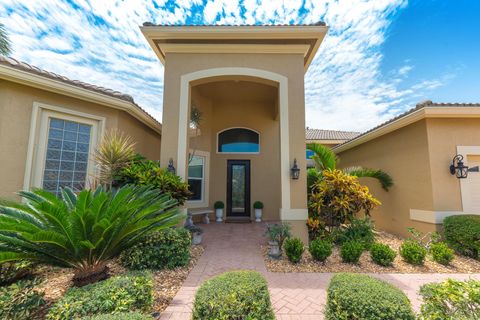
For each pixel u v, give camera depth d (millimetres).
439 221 6277
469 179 6410
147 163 6320
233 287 2410
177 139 6625
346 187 6445
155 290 3787
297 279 4316
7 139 5043
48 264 3506
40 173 5480
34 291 2900
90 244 3277
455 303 2201
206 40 7285
